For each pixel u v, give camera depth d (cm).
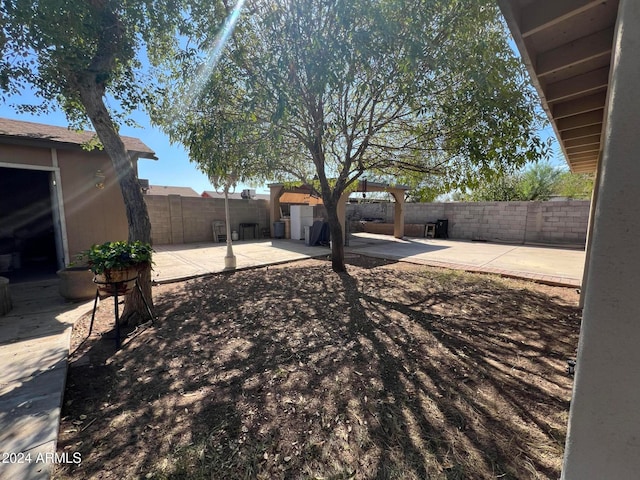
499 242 1137
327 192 596
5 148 500
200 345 297
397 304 420
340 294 468
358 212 1783
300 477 152
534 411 198
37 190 782
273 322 357
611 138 80
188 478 150
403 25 274
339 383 231
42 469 148
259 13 317
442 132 384
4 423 179
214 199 1203
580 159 544
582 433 88
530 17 196
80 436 177
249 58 327
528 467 155
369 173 641
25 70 299
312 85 314
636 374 79
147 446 170
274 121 309
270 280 561
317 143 486
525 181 1411
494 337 313
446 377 239
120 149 338
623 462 82
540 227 1096
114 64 329
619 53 79
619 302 80
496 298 447
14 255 677
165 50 373
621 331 80
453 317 370
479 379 236
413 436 177
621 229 79
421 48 266
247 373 246
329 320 362
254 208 1329
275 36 305
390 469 155
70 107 406
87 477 149
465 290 489
